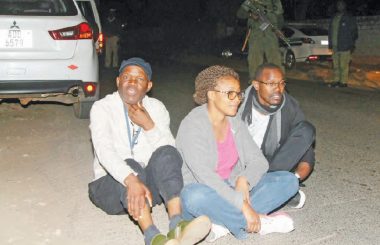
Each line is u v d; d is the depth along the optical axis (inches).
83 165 224.1
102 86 454.3
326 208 182.9
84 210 177.8
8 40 255.8
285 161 166.6
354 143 275.4
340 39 476.7
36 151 242.1
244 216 142.8
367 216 176.2
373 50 761.0
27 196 188.1
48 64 261.6
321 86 492.7
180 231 128.2
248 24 422.3
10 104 334.3
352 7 991.6
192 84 484.4
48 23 260.2
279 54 418.9
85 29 268.4
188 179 148.9
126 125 154.3
